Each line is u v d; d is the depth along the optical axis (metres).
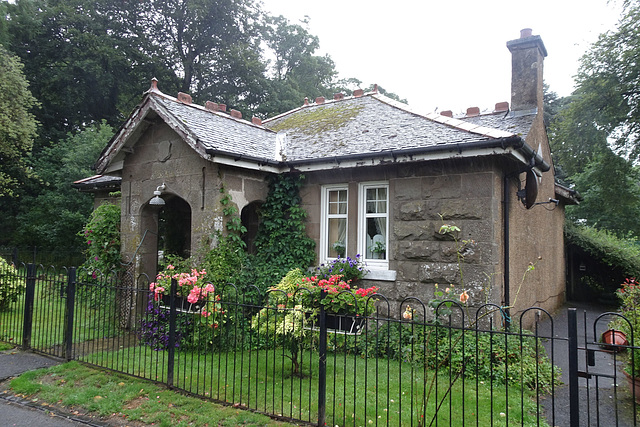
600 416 5.36
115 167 10.55
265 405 4.98
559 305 15.35
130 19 26.41
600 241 17.06
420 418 4.68
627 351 5.90
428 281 8.17
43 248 22.92
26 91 21.22
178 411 5.05
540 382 6.17
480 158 7.82
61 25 25.84
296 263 9.41
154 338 7.84
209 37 27.73
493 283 7.62
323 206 9.72
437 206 8.21
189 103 10.45
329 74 35.28
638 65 17.47
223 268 8.28
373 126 10.16
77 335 8.62
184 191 9.07
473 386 6.05
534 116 10.46
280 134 11.84
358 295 6.56
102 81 25.17
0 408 5.33
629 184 22.27
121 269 9.96
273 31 32.16
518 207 9.52
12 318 9.70
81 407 5.30
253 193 9.49
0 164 22.92
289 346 6.91
